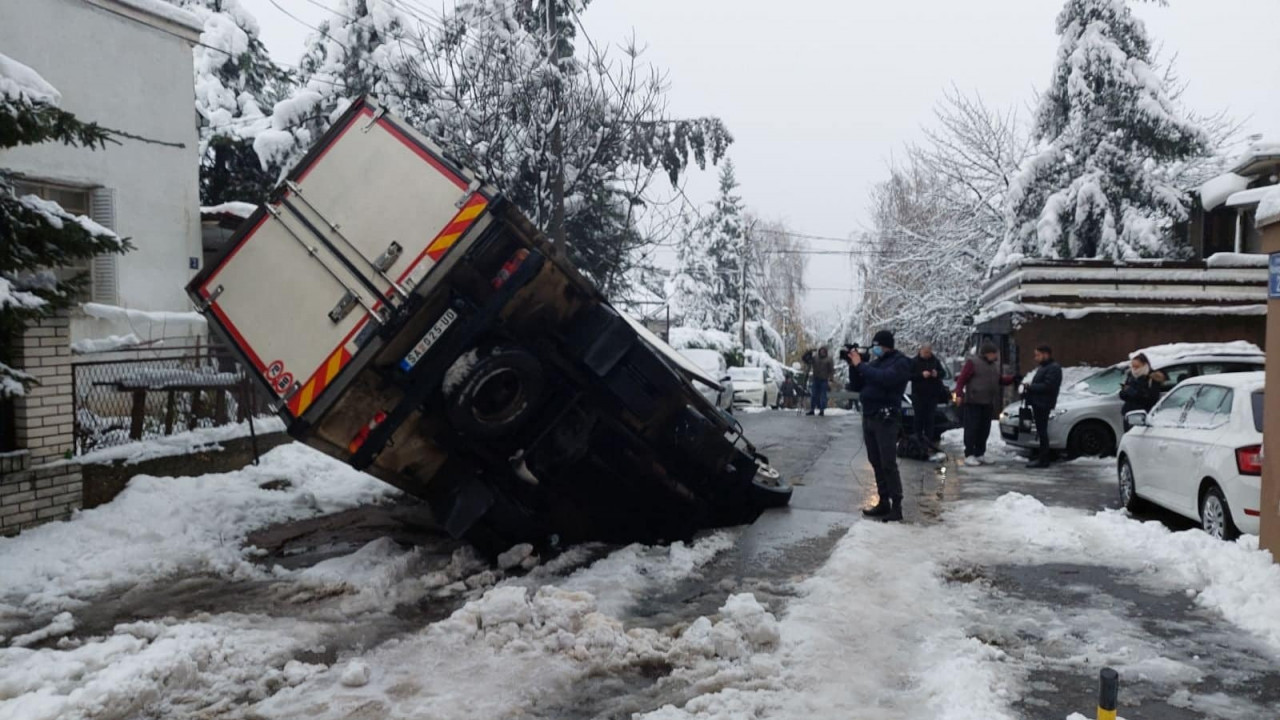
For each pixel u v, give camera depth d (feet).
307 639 18.21
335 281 21.33
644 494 25.55
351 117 23.29
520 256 21.89
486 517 22.97
